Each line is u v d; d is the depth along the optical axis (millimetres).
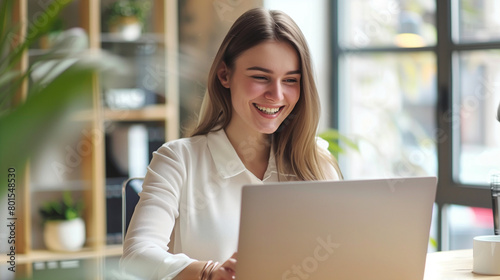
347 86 3715
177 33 3432
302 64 1516
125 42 3314
